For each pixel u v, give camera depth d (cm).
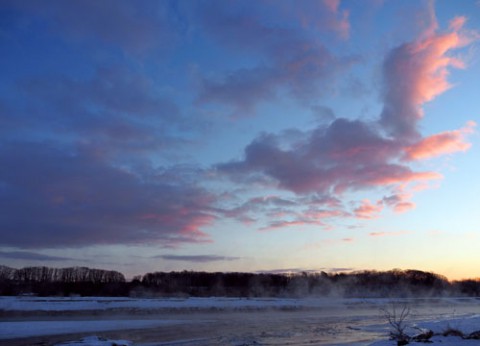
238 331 3872
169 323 4569
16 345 2925
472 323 3288
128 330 3884
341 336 3459
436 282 17838
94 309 6281
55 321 4462
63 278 12950
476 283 18338
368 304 10875
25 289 11494
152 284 13600
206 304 8306
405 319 5228
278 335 3566
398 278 17388
